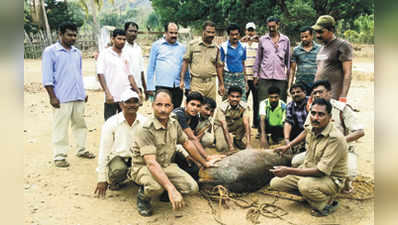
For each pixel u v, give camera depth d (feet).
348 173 12.74
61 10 101.24
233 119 17.70
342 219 11.56
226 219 11.63
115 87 17.57
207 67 18.54
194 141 14.24
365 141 20.03
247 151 14.32
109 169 13.00
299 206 12.60
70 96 15.64
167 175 11.93
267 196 13.55
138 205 12.00
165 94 11.37
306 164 12.18
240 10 77.46
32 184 13.79
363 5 71.10
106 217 11.57
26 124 23.27
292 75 20.48
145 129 11.39
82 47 85.35
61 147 15.84
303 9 76.64
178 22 92.38
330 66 15.25
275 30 19.69
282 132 18.45
